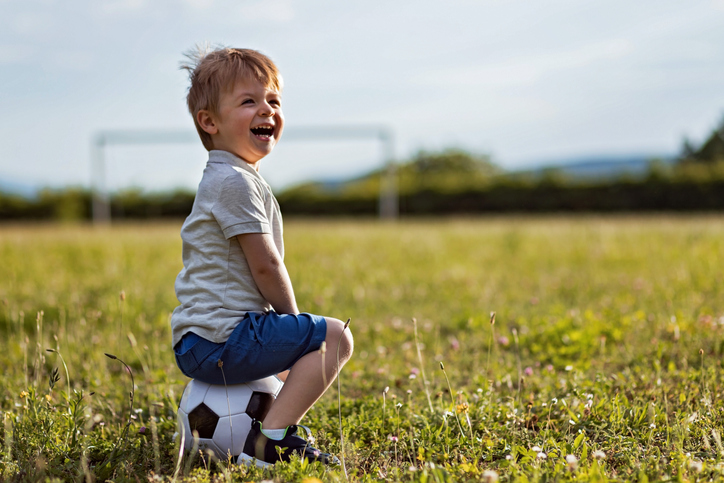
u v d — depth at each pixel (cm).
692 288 527
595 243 948
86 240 1236
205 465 222
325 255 912
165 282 664
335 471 213
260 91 233
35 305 542
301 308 521
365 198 3180
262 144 235
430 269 755
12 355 389
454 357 379
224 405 226
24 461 226
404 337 437
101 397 304
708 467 207
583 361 357
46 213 3184
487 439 238
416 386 328
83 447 235
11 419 258
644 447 235
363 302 561
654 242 896
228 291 220
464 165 4822
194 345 221
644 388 298
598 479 195
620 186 2806
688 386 295
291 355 219
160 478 210
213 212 219
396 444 240
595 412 264
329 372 222
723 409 262
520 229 1284
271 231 227
